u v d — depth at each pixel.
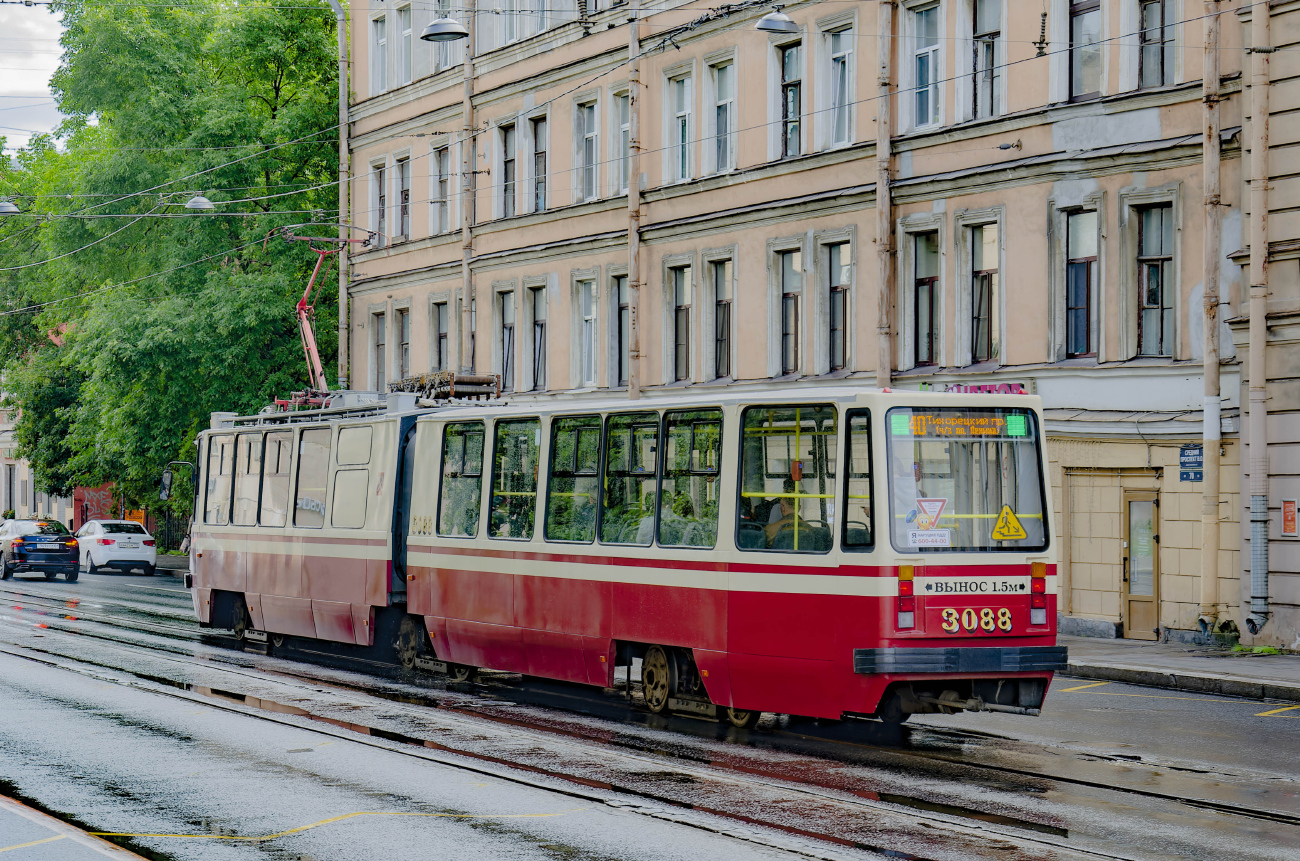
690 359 30.22
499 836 9.21
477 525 17.06
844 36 26.92
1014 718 14.57
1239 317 20.70
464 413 17.52
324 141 43.62
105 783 11.00
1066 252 23.27
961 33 24.67
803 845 8.92
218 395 41.09
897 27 25.70
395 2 40.44
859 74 26.41
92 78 42.47
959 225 24.69
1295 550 20.03
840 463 12.72
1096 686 17.59
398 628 18.98
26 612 29.30
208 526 23.95
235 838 9.16
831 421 12.84
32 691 16.38
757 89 28.59
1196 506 21.36
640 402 14.76
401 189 40.47
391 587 18.66
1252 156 20.52
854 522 12.58
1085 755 12.22
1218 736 13.35
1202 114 21.42
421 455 18.27
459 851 8.82
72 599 33.78
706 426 13.95
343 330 40.84
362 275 41.84
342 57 41.31
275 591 21.48
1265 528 20.30
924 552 12.52
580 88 33.25
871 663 12.29
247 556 22.44
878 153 25.58
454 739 13.12
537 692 16.86
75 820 9.70
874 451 12.49
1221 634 20.98
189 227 41.97
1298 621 19.95
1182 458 21.52
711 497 13.82
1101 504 22.69
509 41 36.03
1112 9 22.55
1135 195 22.23
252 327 41.19
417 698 16.20
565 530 15.62
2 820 9.63
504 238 35.91
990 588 12.74
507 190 36.22
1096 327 22.77
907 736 13.33
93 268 43.66
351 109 42.41
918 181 25.16
